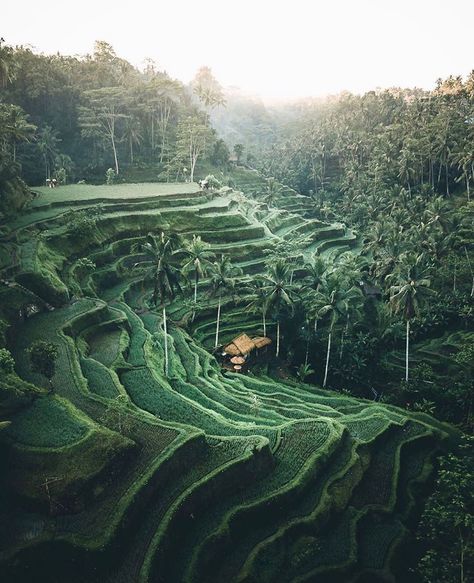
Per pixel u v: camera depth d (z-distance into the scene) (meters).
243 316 72.12
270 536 31.98
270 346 68.50
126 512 28.34
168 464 32.28
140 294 73.81
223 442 36.69
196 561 28.38
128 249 81.38
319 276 69.44
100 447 31.47
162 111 143.38
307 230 119.06
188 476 33.09
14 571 25.48
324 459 38.53
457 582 28.36
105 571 26.23
